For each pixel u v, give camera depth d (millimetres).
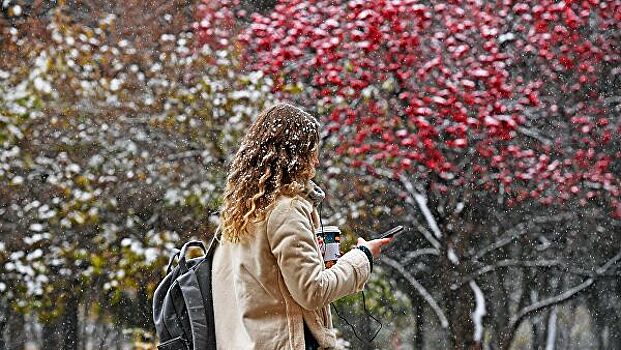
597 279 16688
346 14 12523
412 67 12711
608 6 13812
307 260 3428
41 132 12500
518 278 19641
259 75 11961
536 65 14062
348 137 12922
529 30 13547
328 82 12492
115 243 12688
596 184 14383
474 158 14234
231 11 13430
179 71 12688
